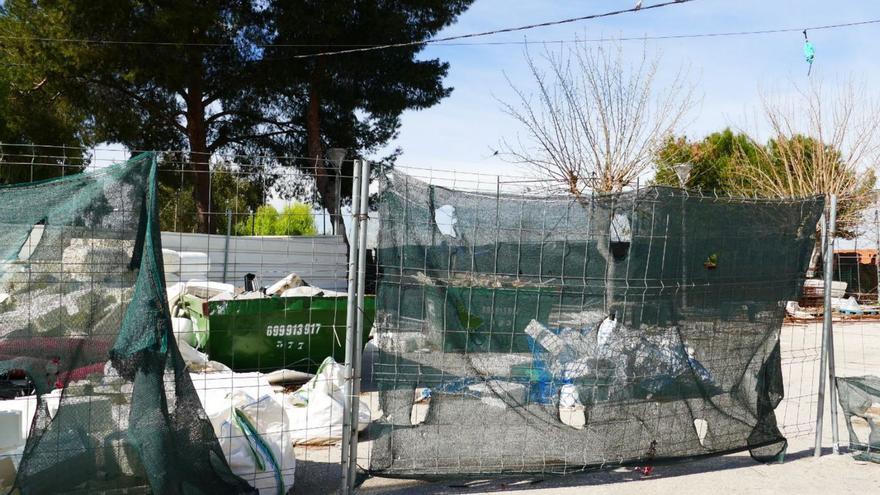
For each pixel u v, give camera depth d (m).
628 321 6.09
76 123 23.16
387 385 5.50
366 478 5.50
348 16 21.91
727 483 6.03
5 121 20.80
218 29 21.33
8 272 4.57
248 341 9.90
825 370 6.86
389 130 26.33
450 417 5.65
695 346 6.38
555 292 5.88
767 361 6.73
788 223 6.86
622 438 6.09
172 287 10.32
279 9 21.55
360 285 5.46
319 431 6.88
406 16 22.84
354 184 5.48
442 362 5.62
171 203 18.80
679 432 6.30
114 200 4.76
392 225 5.48
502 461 5.77
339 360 10.51
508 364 5.79
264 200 18.44
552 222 5.89
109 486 4.58
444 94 24.64
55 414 4.52
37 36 19.69
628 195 6.08
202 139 22.66
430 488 5.71
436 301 5.60
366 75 23.47
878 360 13.70
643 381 6.15
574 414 6.42
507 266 5.77
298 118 25.03
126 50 19.58
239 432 5.24
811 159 29.94
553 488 5.80
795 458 6.82
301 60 22.34
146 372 4.70
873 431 6.77
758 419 6.64
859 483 6.07
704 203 6.38
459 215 5.67
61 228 4.66
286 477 5.42
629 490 5.79
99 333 4.64
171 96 23.38
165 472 4.68
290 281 10.67
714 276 6.45
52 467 4.48
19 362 4.52
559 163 19.81
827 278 6.90
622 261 6.05
